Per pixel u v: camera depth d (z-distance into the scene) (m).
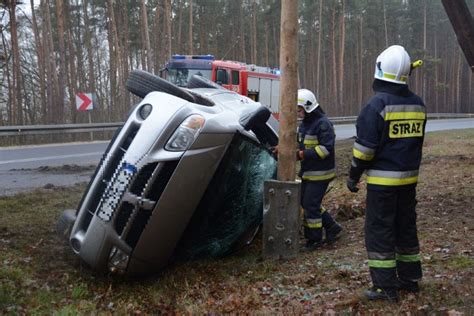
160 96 4.85
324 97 54.47
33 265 5.01
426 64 55.94
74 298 4.34
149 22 39.03
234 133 4.93
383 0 55.34
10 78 31.81
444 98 66.12
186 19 40.59
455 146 15.62
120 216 4.59
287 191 5.14
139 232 4.61
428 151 14.34
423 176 9.74
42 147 17.02
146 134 4.57
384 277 3.62
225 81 18.81
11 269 4.54
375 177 3.62
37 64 34.22
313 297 3.94
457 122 38.91
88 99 20.95
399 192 3.69
